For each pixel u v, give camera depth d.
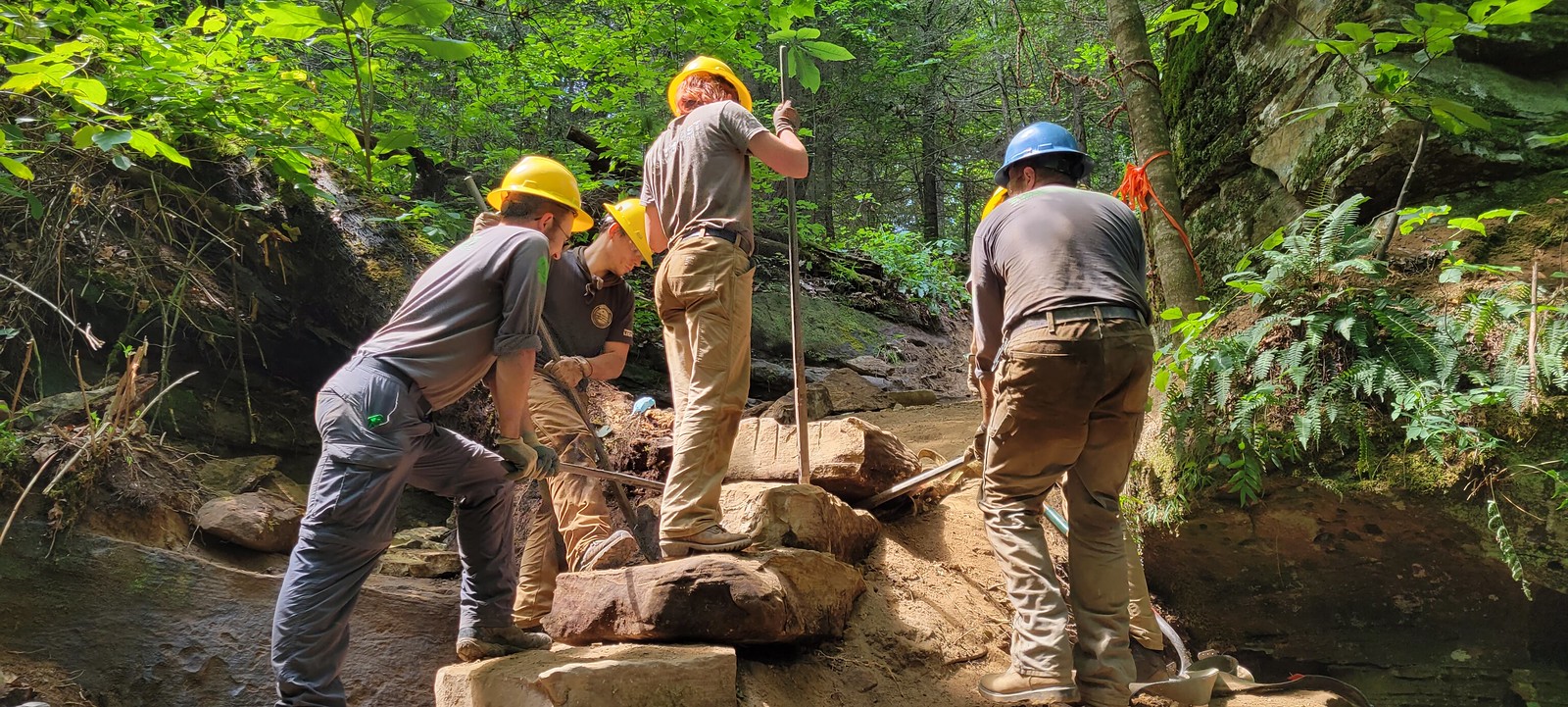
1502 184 3.67
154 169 4.84
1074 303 2.62
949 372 10.01
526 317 2.55
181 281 4.63
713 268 2.83
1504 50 3.87
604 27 9.23
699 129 2.95
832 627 2.98
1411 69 3.79
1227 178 4.79
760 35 9.45
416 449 2.50
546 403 3.29
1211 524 3.67
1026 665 2.73
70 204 4.52
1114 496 2.85
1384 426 3.26
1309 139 4.12
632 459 4.00
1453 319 3.26
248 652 3.22
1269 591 3.86
